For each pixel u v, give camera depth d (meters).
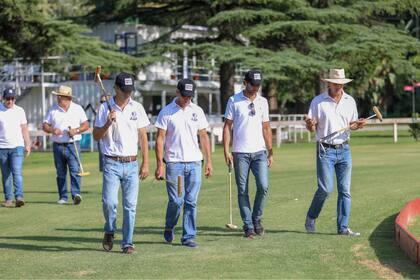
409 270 12.34
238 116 15.46
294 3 54.31
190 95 14.63
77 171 21.62
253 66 51.09
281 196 21.48
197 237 15.74
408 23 78.62
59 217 19.20
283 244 14.68
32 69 60.59
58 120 21.56
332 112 15.44
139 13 60.38
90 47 50.12
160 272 12.43
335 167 15.72
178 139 14.70
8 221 18.70
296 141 56.31
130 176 14.05
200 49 54.91
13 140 21.31
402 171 27.62
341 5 58.44
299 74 55.25
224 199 21.50
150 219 18.47
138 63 54.47
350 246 14.38
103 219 18.72
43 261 13.59
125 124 13.97
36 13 44.06
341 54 55.78
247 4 56.19
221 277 12.01
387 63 59.84
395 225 15.17
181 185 14.72
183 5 59.34
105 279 12.01
